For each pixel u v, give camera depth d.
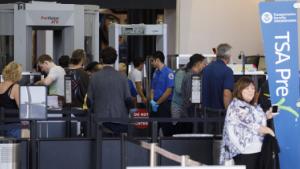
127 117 14.73
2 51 22.50
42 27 22.94
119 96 14.66
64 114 16.30
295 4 12.28
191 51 29.95
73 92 17.48
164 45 24.20
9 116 14.57
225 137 11.78
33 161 13.35
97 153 13.33
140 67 22.53
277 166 11.80
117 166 13.55
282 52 12.31
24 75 19.91
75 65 17.69
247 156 11.64
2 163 12.68
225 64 15.77
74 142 13.60
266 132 11.63
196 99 16.22
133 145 13.41
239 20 30.06
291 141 12.42
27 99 13.00
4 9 22.44
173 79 19.05
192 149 13.59
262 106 14.21
